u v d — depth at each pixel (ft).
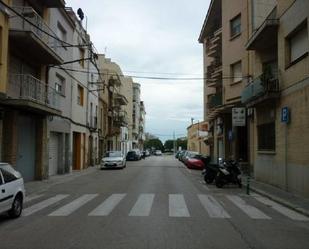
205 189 63.36
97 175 94.73
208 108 136.36
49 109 74.90
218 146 132.87
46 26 74.59
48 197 53.01
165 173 101.45
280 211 42.11
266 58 78.18
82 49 118.21
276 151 65.31
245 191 61.11
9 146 66.13
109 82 182.91
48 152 84.17
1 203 34.04
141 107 426.92
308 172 50.42
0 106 63.16
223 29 109.29
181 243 26.78
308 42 50.85
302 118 53.01
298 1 55.21
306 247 26.43
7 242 27.07
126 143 280.72
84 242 26.99
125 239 27.91
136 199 49.83
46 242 26.99
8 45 64.90
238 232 30.78
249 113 85.56
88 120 128.88
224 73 108.06
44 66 82.79
